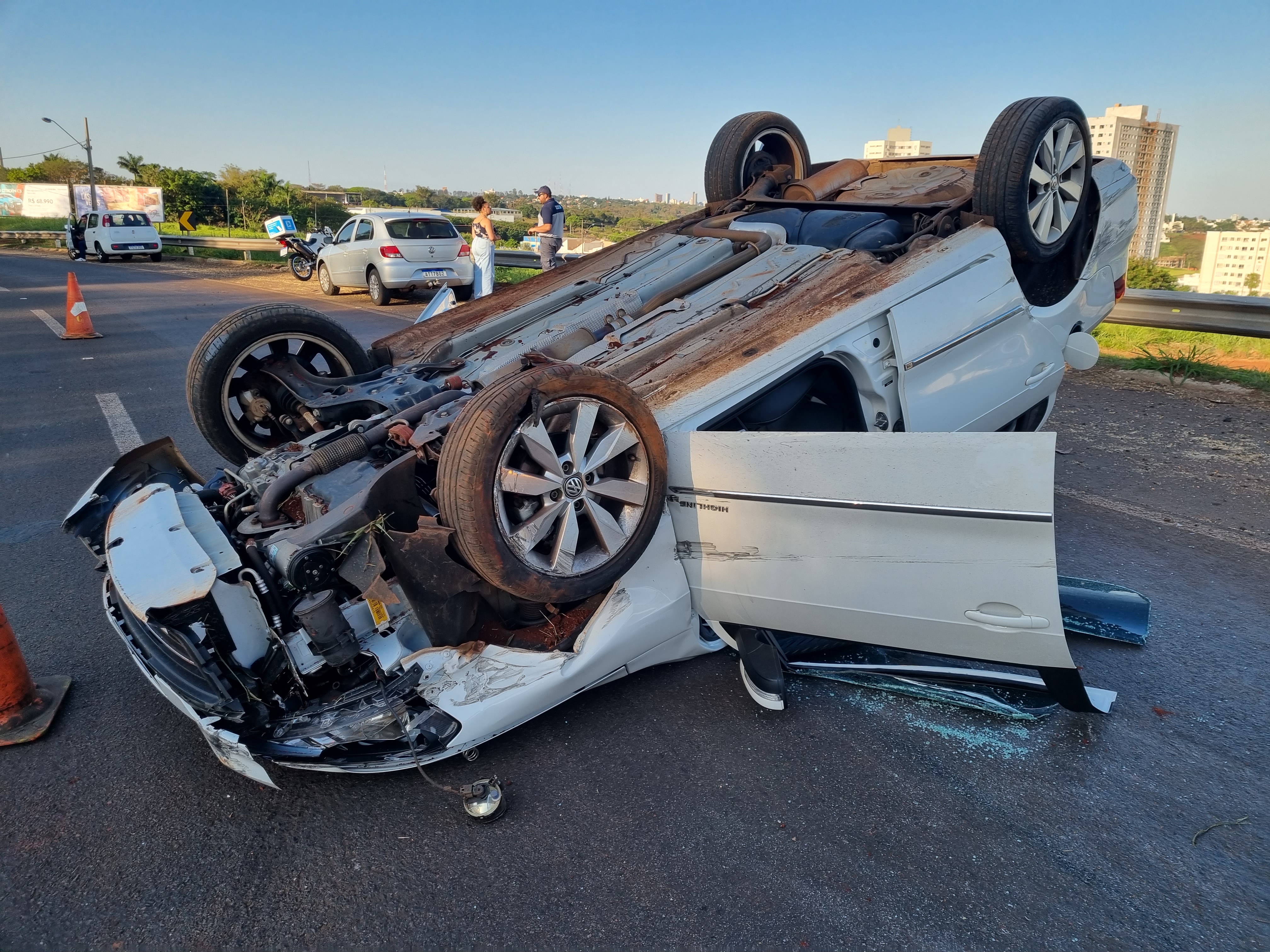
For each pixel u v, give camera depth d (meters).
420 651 2.77
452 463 2.55
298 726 2.56
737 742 2.84
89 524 3.07
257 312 3.97
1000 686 3.00
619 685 3.19
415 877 2.29
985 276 3.84
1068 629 3.47
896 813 2.50
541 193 12.47
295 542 2.56
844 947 2.04
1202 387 7.42
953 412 3.78
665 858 2.34
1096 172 4.69
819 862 2.31
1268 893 2.20
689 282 4.05
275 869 2.33
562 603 2.84
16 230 40.88
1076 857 2.32
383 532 2.63
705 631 3.34
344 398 3.62
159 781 2.70
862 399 3.50
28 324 12.62
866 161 5.31
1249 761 2.72
